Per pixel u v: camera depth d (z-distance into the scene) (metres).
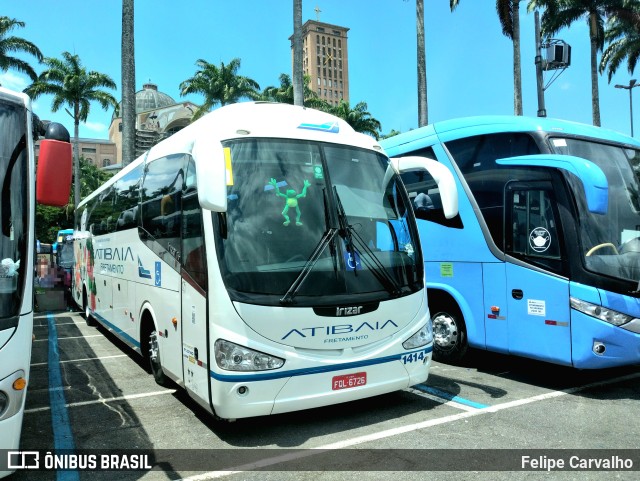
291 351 4.58
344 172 5.36
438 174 5.70
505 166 6.67
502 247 6.59
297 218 4.92
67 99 36.97
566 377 6.77
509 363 7.57
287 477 4.04
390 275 5.22
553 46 15.17
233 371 4.41
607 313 5.59
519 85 22.50
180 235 5.39
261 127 5.18
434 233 7.58
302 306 4.62
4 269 3.61
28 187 3.88
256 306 4.48
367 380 4.96
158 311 6.07
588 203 5.26
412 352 5.28
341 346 4.82
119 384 6.82
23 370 3.61
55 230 45.53
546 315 6.04
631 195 6.45
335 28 113.00
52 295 15.91
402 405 5.66
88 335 10.83
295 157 5.16
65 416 5.58
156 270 6.18
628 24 27.95
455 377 6.80
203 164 4.38
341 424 5.12
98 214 10.48
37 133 4.35
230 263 4.57
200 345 4.76
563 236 5.93
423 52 18.33
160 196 6.23
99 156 114.50
